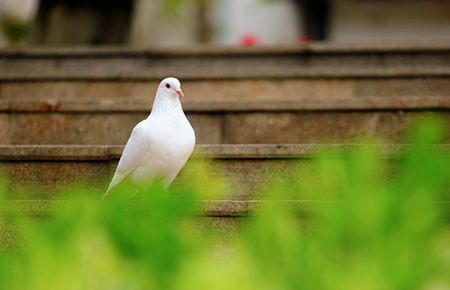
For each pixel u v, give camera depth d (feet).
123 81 56.24
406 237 18.28
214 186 20.70
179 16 95.50
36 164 38.83
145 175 33.27
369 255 18.42
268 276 18.69
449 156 18.39
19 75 56.59
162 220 18.51
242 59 63.52
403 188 18.34
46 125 46.88
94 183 38.78
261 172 38.34
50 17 77.56
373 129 45.68
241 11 97.50
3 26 86.22
